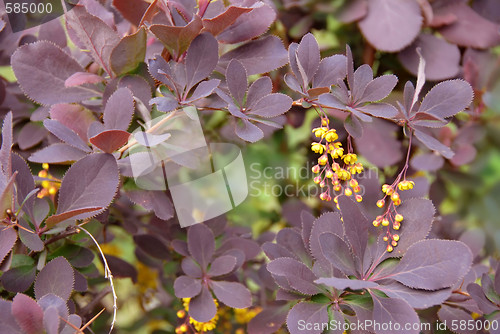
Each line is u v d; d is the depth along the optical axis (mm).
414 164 543
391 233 429
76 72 451
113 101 426
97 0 478
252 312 544
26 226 417
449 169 565
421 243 412
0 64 494
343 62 439
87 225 477
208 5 450
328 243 415
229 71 422
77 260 463
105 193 417
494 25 530
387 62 544
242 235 540
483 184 596
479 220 606
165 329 582
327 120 431
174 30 426
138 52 439
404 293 410
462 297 460
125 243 639
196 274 487
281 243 460
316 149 430
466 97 422
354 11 521
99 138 406
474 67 536
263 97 425
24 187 421
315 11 543
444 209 622
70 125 448
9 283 435
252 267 575
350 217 423
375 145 532
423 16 522
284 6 542
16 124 504
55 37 489
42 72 447
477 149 582
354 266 420
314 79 438
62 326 399
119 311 583
